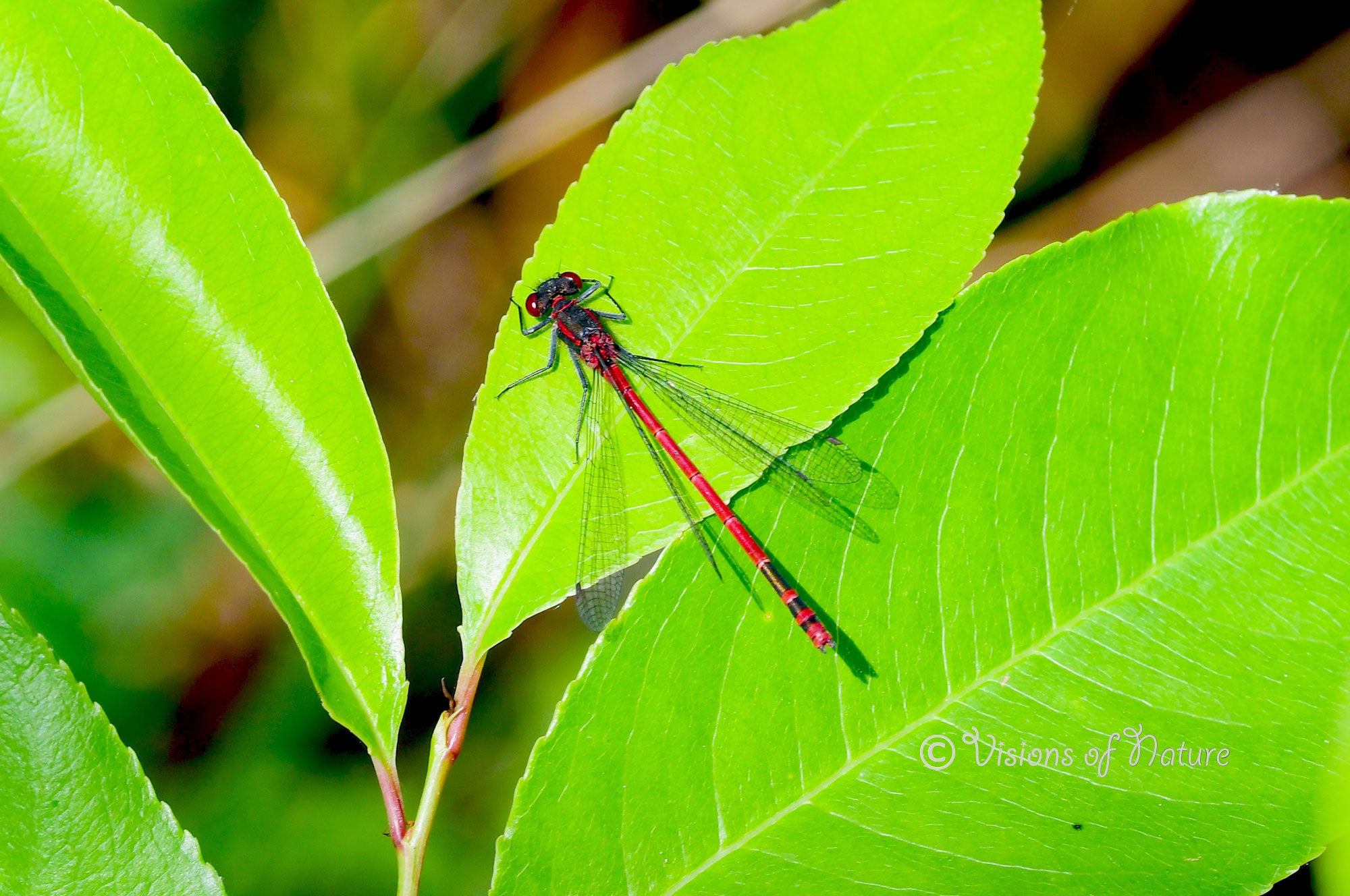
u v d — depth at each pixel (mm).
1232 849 740
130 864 737
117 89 745
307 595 745
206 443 745
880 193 751
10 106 744
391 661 745
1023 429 747
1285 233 747
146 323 745
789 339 751
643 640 744
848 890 741
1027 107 751
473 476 751
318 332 747
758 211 752
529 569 750
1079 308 748
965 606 746
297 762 863
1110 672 744
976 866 741
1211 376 747
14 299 740
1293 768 741
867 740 744
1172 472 746
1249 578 744
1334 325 746
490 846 849
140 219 745
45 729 737
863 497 748
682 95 753
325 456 746
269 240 747
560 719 742
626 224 753
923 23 752
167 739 876
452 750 745
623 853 742
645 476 753
